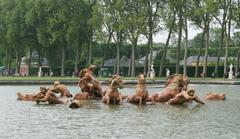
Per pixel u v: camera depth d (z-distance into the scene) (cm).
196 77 9944
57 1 10775
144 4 9769
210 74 11312
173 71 11756
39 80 6625
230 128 2059
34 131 1950
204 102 3453
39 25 11106
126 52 15950
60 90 3712
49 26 10825
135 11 9944
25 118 2383
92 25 10388
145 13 9706
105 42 10738
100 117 2438
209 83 7331
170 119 2367
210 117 2466
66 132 1927
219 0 9188
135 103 3259
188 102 3356
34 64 15162
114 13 9962
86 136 1831
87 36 10856
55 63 13450
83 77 3625
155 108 2950
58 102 3231
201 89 5516
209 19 9419
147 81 6744
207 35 9469
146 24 9662
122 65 15162
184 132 1939
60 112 2673
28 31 11588
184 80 3391
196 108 2966
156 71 11900
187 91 3288
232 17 9294
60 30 10788
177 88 3366
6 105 3103
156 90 5091
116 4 9781
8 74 12550
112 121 2275
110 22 9925
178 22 9675
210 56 16088
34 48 11762
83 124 2164
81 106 2980
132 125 2136
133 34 9662
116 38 10656
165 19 9712
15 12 11606
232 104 3288
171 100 3212
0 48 13350
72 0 10744
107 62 15188
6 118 2383
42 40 11038
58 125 2128
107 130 1983
